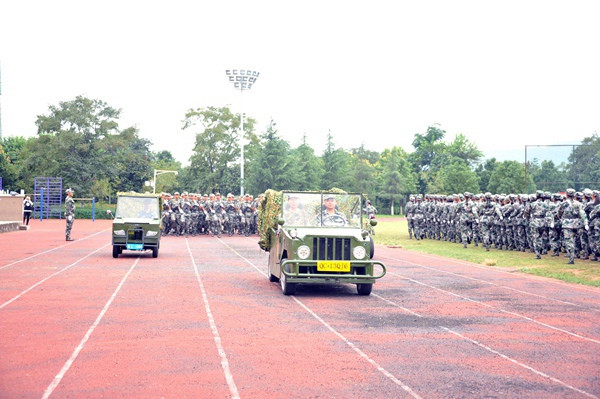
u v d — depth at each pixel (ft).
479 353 32.04
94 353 30.48
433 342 34.40
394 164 313.73
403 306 46.32
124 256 82.53
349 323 39.37
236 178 260.01
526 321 41.04
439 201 125.39
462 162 316.19
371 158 412.36
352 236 50.08
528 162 131.64
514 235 97.45
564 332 37.70
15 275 60.64
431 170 360.89
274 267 56.24
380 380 26.81
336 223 53.83
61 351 30.78
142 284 55.16
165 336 34.45
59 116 254.68
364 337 35.32
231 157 261.24
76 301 45.60
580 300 50.42
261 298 48.80
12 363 28.53
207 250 95.20
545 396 24.97
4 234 131.34
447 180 291.99
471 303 48.16
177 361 29.22
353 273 50.42
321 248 49.98
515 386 26.27
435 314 43.11
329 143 263.49
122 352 30.73
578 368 29.40
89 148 257.75
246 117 267.39
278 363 29.27
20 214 161.48
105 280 57.47
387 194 306.55
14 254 83.56
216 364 28.84
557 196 85.15
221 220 134.82
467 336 36.11
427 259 86.28
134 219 80.12
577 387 26.27
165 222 131.85
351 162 310.45
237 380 26.37
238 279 60.29
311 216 53.88
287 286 49.88
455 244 114.93
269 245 60.29
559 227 85.87
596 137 134.41
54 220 218.38
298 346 32.81
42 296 47.78
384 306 46.19
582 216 76.59
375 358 30.58
